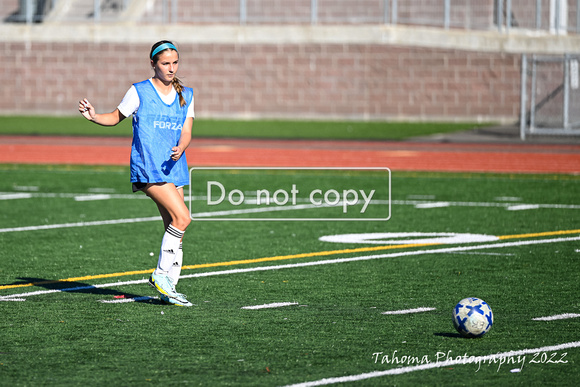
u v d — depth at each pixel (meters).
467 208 37.47
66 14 106.44
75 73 102.62
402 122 95.56
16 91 104.19
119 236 30.23
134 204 38.62
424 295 21.20
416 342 16.81
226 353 16.00
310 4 101.75
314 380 14.38
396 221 34.06
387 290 21.80
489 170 52.72
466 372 14.88
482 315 16.92
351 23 100.31
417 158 59.34
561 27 96.44
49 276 23.50
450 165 55.34
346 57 98.19
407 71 97.00
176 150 18.95
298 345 16.56
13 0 109.06
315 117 99.44
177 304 19.94
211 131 81.88
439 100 96.50
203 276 23.56
